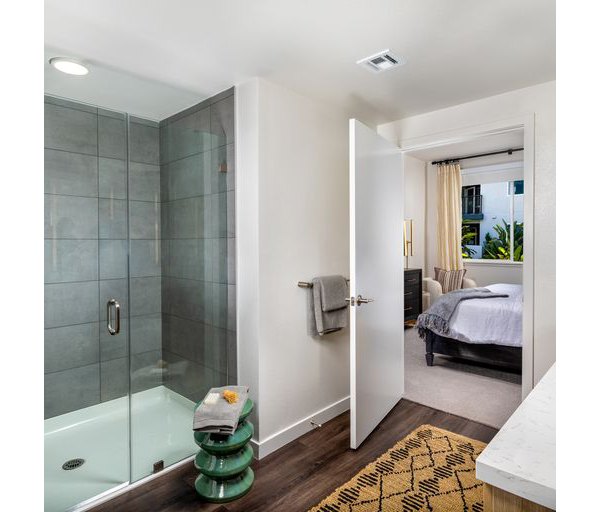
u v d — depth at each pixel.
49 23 1.76
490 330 3.82
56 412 2.03
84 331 2.09
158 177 2.32
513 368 3.88
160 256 2.33
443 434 2.60
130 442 2.12
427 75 2.38
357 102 2.81
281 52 2.06
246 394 2.19
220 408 2.00
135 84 2.28
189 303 2.42
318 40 1.94
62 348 2.04
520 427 0.92
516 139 5.27
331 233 2.91
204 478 2.04
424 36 1.91
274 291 2.47
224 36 1.89
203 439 1.99
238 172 2.49
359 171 2.44
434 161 6.68
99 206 2.12
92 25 1.78
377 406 2.71
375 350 2.68
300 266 2.65
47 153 1.96
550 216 2.50
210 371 2.53
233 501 1.94
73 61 2.04
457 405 3.09
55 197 2.00
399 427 2.72
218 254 2.55
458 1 1.63
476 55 2.12
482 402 3.14
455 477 2.10
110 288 2.16
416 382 3.62
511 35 1.91
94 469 2.07
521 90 2.60
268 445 2.40
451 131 2.93
